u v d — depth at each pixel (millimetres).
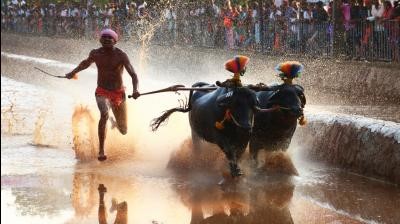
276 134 16688
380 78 26594
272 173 17156
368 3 28312
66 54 53750
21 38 65625
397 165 16281
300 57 30547
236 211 14539
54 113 27391
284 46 31969
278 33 32406
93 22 50156
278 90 16469
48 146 20641
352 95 27031
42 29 61469
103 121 17547
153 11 42281
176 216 14234
